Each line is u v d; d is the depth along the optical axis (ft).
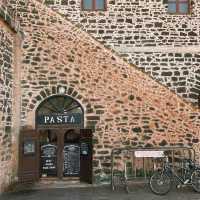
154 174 36.45
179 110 41.19
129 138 40.88
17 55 40.34
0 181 35.60
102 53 41.27
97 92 41.11
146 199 33.94
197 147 40.96
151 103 41.11
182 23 47.78
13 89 39.73
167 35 47.47
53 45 41.24
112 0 47.44
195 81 47.09
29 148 40.47
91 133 40.73
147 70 46.91
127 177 38.86
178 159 40.75
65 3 47.09
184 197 34.83
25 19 41.22
